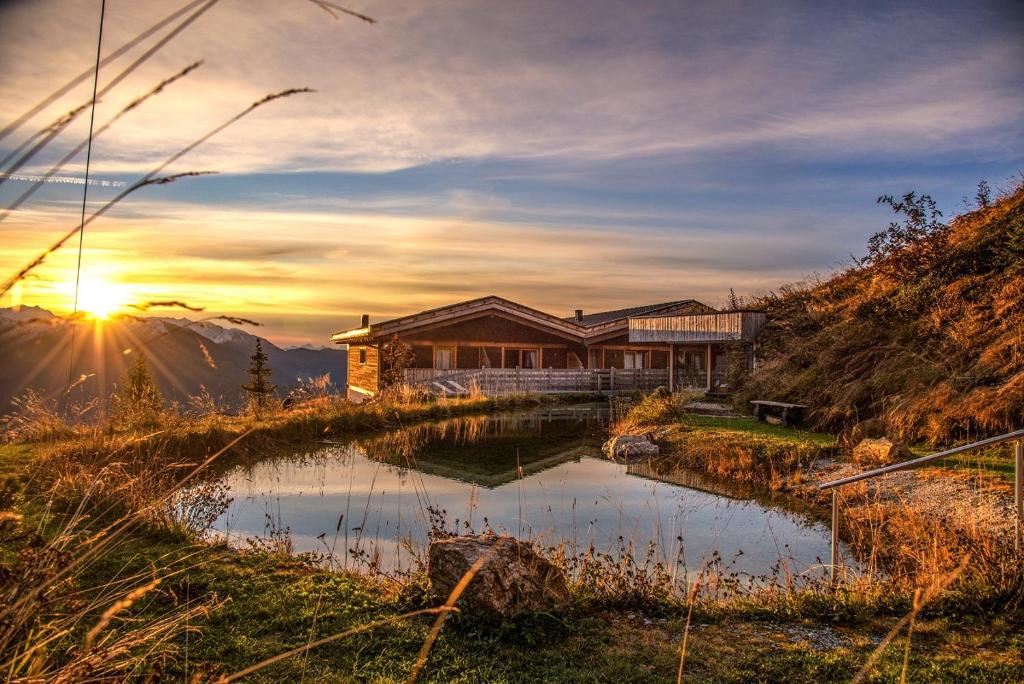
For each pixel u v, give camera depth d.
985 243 16.03
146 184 1.44
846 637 4.99
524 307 30.38
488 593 5.04
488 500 10.58
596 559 6.58
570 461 14.50
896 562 6.72
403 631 4.93
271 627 4.95
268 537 8.08
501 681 4.25
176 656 4.13
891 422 12.84
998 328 13.38
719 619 5.41
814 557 7.71
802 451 12.96
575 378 29.41
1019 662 4.41
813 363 18.12
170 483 9.39
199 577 5.82
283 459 14.43
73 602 2.92
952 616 5.20
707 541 8.37
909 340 15.31
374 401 22.86
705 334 23.03
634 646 4.84
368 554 7.46
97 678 2.72
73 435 12.37
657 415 18.47
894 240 17.81
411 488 11.48
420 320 28.19
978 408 11.42
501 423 21.11
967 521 6.96
